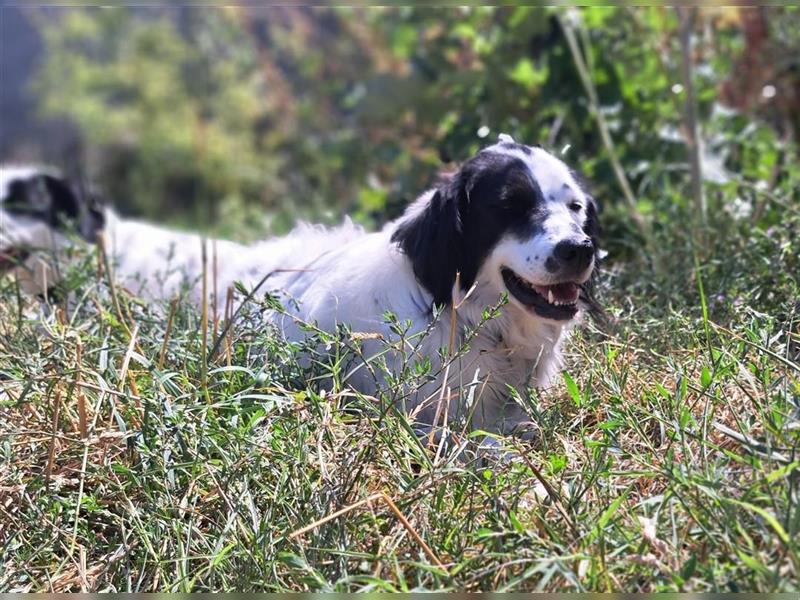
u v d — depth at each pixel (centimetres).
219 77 441
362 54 324
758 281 129
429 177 214
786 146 205
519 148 125
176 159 437
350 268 130
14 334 127
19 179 186
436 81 237
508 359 124
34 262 176
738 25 234
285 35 370
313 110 336
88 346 119
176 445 98
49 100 467
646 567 81
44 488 98
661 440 97
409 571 88
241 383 106
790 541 76
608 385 104
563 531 87
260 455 95
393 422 98
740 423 92
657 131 202
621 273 152
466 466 98
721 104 236
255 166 413
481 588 83
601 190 192
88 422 105
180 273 161
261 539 90
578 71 205
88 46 485
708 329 106
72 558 94
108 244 177
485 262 122
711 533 81
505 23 217
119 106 477
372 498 88
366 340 123
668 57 202
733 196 173
